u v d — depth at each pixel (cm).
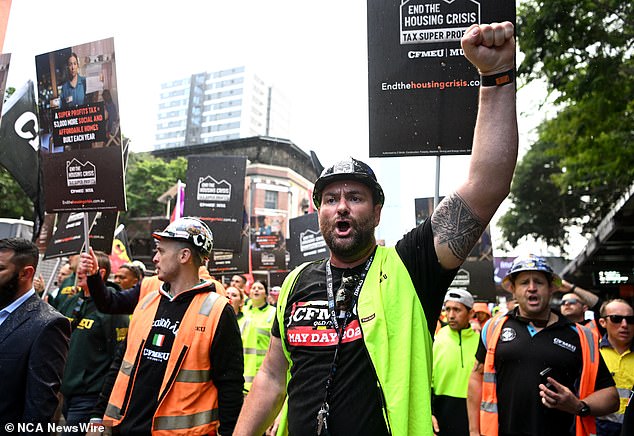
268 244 1096
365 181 217
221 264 841
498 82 198
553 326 354
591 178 1862
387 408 182
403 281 205
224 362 308
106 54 429
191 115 13562
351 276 215
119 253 914
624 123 1114
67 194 434
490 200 197
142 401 301
